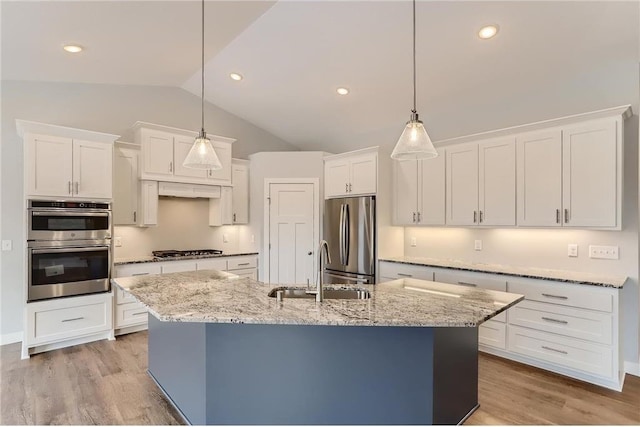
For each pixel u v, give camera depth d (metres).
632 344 3.03
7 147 3.69
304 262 5.14
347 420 2.04
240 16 3.15
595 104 3.23
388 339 2.01
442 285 2.62
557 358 2.99
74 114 4.11
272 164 5.25
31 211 3.29
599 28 2.72
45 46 3.15
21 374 2.97
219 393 2.07
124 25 2.96
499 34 2.96
